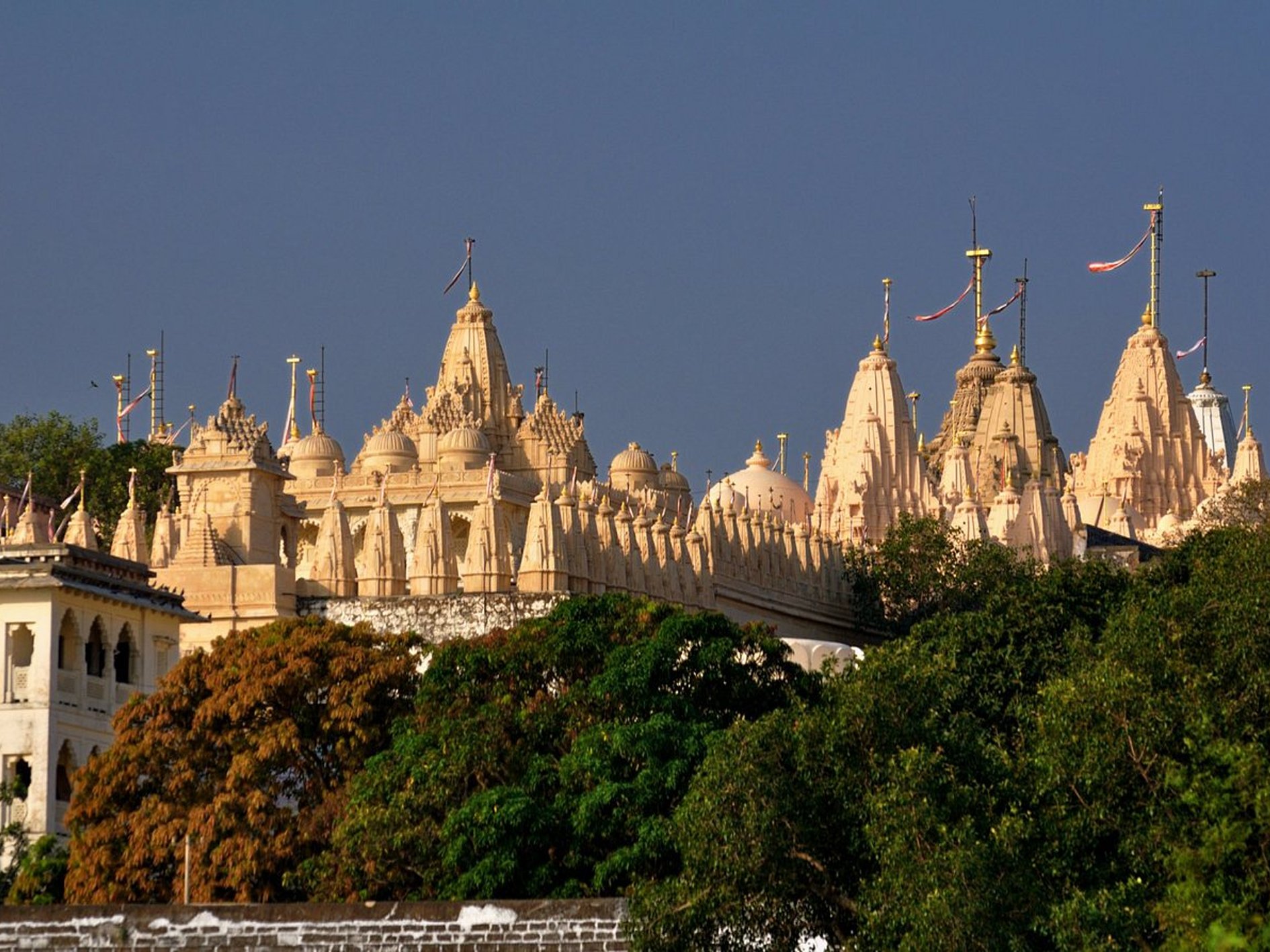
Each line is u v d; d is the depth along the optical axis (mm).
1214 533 135500
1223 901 86500
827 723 94938
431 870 104750
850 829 93375
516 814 102500
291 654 120500
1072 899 89000
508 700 112688
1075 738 94000
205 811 113875
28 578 125500
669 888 91812
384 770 110000
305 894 112250
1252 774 89062
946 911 87062
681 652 113562
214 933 90500
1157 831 90938
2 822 122688
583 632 117375
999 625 123188
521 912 90875
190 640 162125
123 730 120938
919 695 96250
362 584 168875
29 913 91000
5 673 124750
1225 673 103062
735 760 93750
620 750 105562
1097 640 121812
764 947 93375
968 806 92688
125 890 112688
